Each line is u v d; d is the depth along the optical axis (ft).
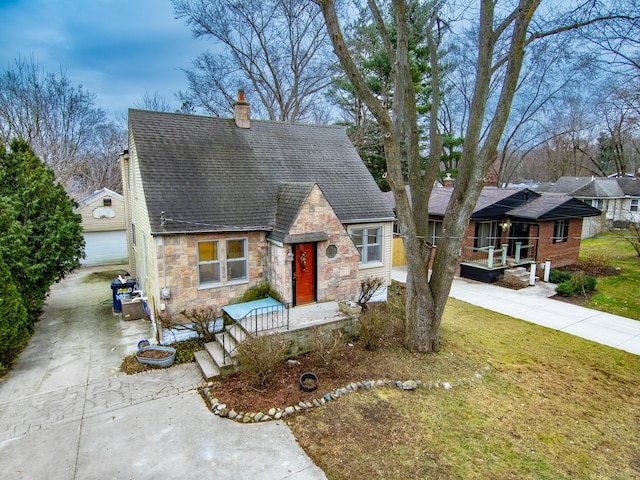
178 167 38.34
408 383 27.58
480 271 57.93
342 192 45.52
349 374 29.01
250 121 47.93
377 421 23.53
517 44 26.81
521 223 63.52
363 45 82.02
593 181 114.11
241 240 37.24
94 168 125.18
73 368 30.37
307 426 23.04
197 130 43.34
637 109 48.57
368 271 45.52
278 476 19.10
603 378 29.60
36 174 42.01
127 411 24.67
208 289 35.45
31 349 33.96
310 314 35.55
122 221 71.31
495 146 28.96
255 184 41.04
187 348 33.24
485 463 20.04
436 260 32.65
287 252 35.53
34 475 19.19
